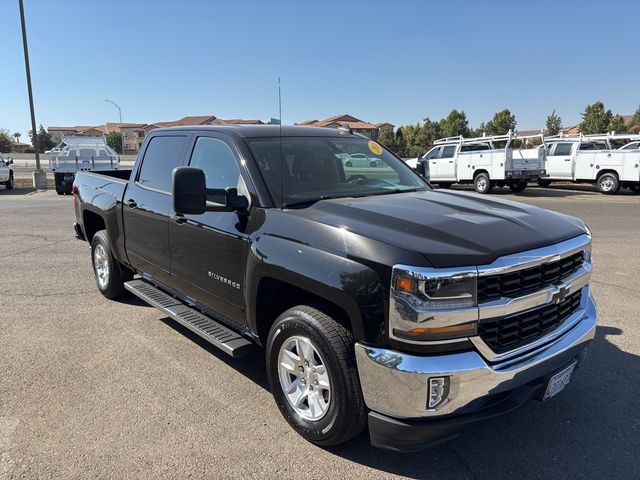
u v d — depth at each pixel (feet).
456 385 8.45
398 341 8.54
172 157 14.82
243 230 11.41
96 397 12.17
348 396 9.26
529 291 9.22
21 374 13.30
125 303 19.08
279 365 10.75
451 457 9.98
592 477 9.37
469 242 8.96
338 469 9.59
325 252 9.50
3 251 28.25
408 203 11.26
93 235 20.38
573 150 67.82
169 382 12.94
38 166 79.61
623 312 17.89
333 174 12.84
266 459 9.87
